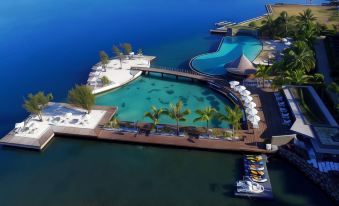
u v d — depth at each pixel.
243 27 113.44
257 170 50.75
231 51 95.75
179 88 78.94
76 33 124.31
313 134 53.69
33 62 98.19
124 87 79.81
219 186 49.84
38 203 48.16
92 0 182.12
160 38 115.06
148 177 52.31
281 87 68.75
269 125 60.47
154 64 92.62
